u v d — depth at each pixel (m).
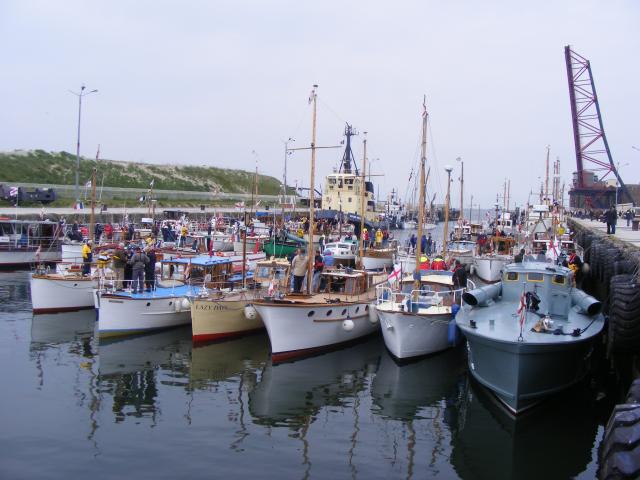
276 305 18.86
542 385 14.63
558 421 14.46
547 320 15.59
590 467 12.16
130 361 19.16
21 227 39.84
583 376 17.30
